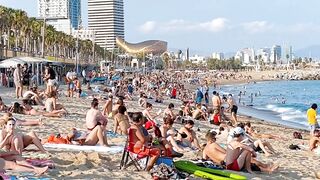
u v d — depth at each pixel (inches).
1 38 3690.9
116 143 581.6
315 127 915.4
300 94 3814.0
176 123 986.7
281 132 1161.4
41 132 637.9
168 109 994.7
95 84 2519.7
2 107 831.7
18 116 792.9
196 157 544.7
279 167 536.7
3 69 1936.5
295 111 2123.5
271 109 2236.7
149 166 433.7
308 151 725.3
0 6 3686.0
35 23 4156.0
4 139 436.5
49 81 1088.2
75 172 407.5
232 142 485.7
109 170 432.1
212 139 506.6
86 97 1487.5
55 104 885.8
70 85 1477.6
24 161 396.8
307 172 531.2
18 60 1577.3
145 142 443.2
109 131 683.4
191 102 1571.1
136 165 437.1
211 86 5270.7
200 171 431.5
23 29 3878.0
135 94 2105.1
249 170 485.7
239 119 1507.1
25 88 1350.9
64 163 443.5
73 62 4160.9
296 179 483.8
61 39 5103.3
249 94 3725.4
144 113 876.0
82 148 521.3
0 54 2581.2
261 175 480.1
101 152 514.3
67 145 527.8
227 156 482.9
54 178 380.8
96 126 546.0
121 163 442.9
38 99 1005.2
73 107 1134.4
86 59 6294.3
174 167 435.8
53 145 525.7
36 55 3297.2
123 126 665.6
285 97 3400.6
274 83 6505.9
